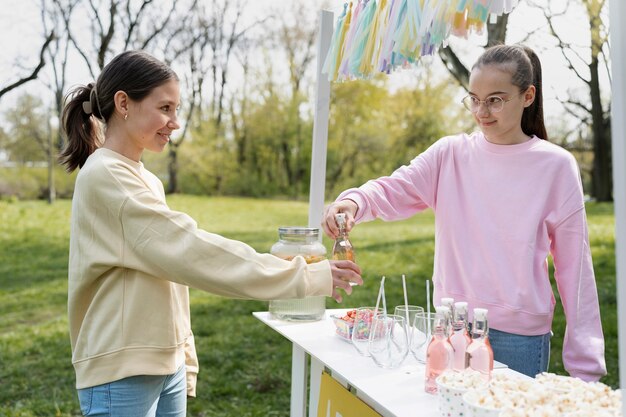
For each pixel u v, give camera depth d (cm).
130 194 138
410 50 147
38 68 995
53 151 1010
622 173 87
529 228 160
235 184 1172
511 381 111
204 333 559
